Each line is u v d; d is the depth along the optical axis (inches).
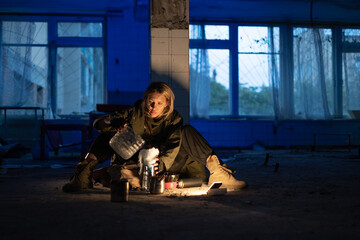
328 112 373.1
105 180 117.7
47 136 259.4
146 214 73.9
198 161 116.7
